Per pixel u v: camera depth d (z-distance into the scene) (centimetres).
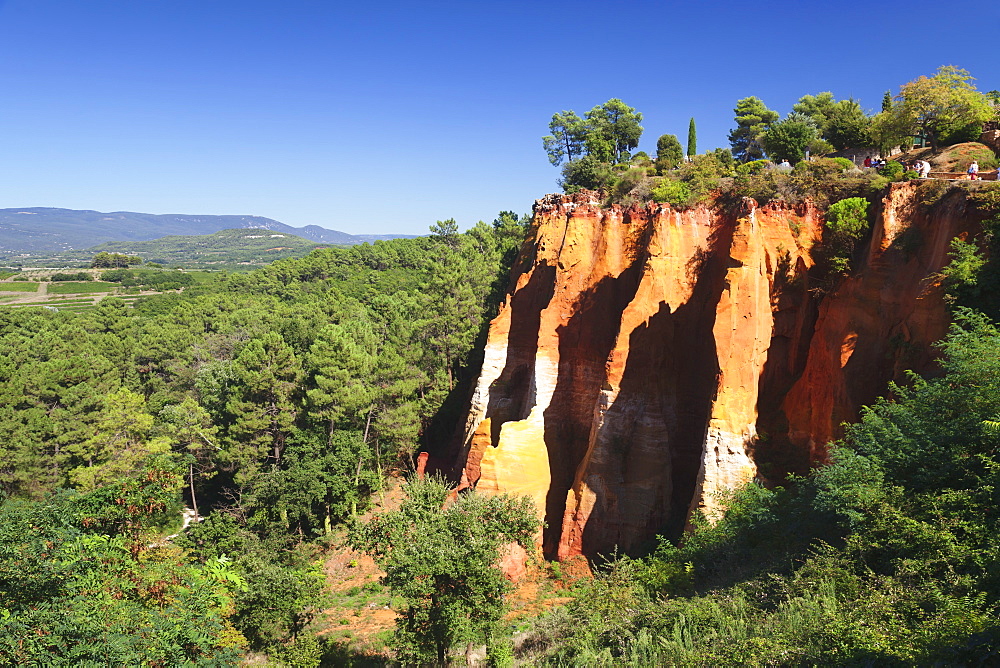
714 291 3606
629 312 3606
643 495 3500
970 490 1616
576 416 4141
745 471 3067
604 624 2117
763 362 3225
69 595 1684
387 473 5872
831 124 4844
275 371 5628
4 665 1418
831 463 2661
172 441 5697
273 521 5019
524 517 2517
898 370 2717
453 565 2234
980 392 1806
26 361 7650
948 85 3981
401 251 14325
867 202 3198
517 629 2827
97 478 5203
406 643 2631
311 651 3011
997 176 2916
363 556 4562
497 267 7650
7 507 1988
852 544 1723
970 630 1139
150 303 13012
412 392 5775
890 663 1159
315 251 14800
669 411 3594
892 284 2889
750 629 1628
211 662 1856
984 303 2422
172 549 2730
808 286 3347
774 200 3431
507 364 4988
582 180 5394
